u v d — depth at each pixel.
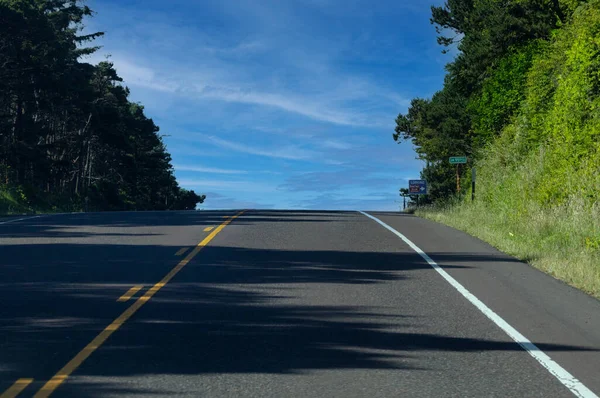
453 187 71.94
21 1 57.88
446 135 61.72
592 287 11.69
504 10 40.94
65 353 7.53
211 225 22.19
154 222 23.42
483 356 7.58
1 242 17.47
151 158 99.12
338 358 7.44
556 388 6.45
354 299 10.77
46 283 11.83
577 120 21.78
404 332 8.68
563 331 8.77
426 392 6.32
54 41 60.72
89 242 17.50
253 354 7.57
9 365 7.05
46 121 69.69
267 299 10.70
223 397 6.13
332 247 16.97
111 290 11.27
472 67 44.97
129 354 7.52
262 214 27.98
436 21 50.75
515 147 30.42
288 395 6.21
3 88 57.62
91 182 82.62
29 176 63.31
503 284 12.16
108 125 77.12
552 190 20.92
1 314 9.45
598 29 22.03
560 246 16.11
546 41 35.94
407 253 16.06
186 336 8.34
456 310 10.02
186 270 13.30
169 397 6.12
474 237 19.50
